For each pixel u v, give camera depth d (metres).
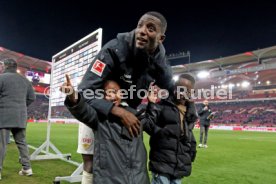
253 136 18.84
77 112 1.76
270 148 10.58
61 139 11.41
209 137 16.61
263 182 4.72
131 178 1.84
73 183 4.08
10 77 4.27
